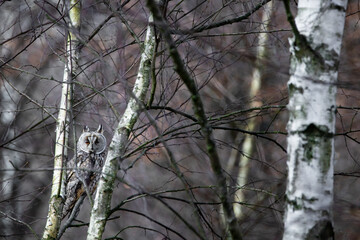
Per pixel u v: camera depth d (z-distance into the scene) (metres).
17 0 12.67
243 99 12.17
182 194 13.42
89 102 10.41
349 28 11.98
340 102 13.16
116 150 9.24
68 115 11.18
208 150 6.57
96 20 11.35
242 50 9.80
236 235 6.53
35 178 12.54
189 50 9.14
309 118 6.69
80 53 12.16
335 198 6.96
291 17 6.46
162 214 12.94
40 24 9.95
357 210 6.73
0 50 13.27
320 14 6.84
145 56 9.59
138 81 9.53
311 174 6.61
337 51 6.83
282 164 12.10
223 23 9.42
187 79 6.43
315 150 6.64
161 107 9.04
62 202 10.92
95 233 8.93
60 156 11.16
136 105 9.32
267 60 9.32
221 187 6.57
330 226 6.53
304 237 6.51
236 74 13.43
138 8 10.11
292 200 6.66
